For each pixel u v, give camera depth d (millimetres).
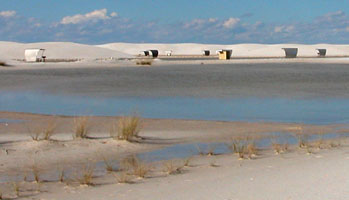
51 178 12258
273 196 9297
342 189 9539
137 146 16875
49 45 189625
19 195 10570
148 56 190750
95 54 181875
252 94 37125
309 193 9359
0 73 69062
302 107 29562
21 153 15453
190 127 21812
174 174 12297
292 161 13508
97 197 10078
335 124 22766
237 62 106688
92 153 15633
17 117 25625
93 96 36438
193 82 48469
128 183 11359
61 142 17094
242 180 11039
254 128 21500
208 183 10898
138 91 39781
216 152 15766
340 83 46438
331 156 14031
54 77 58344
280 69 74312
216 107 29703
